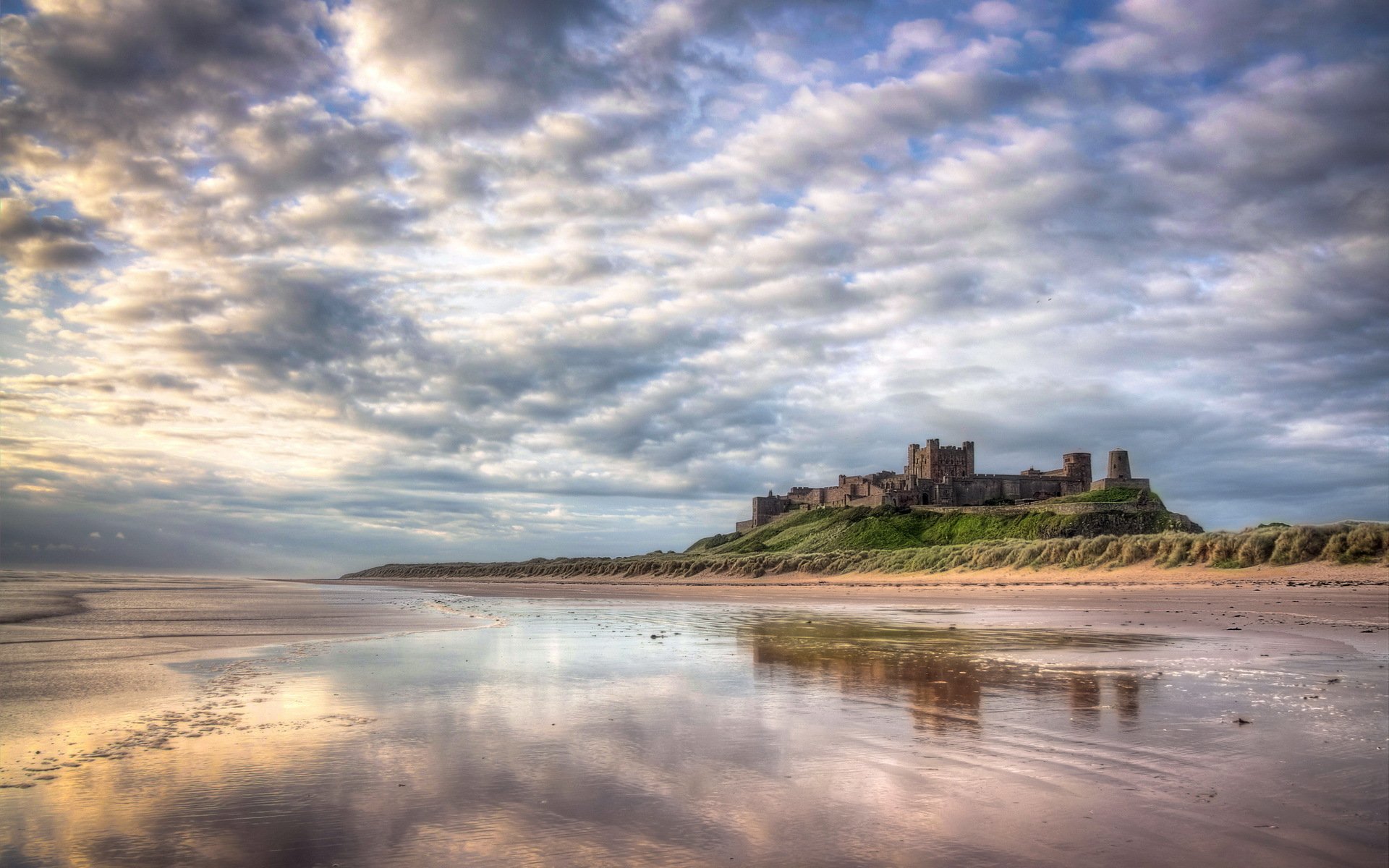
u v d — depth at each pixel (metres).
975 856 5.86
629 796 7.46
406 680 14.75
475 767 8.48
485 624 30.23
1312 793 7.10
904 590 57.81
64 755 9.10
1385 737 9.08
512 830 6.57
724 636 23.88
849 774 8.10
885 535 150.75
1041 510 139.75
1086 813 6.76
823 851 6.02
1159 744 8.95
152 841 6.41
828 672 15.34
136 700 12.56
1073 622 26.66
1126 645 18.86
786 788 7.66
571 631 26.38
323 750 9.27
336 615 36.47
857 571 83.88
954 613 33.94
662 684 14.03
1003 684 13.49
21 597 49.06
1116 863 5.68
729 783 7.83
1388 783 7.34
